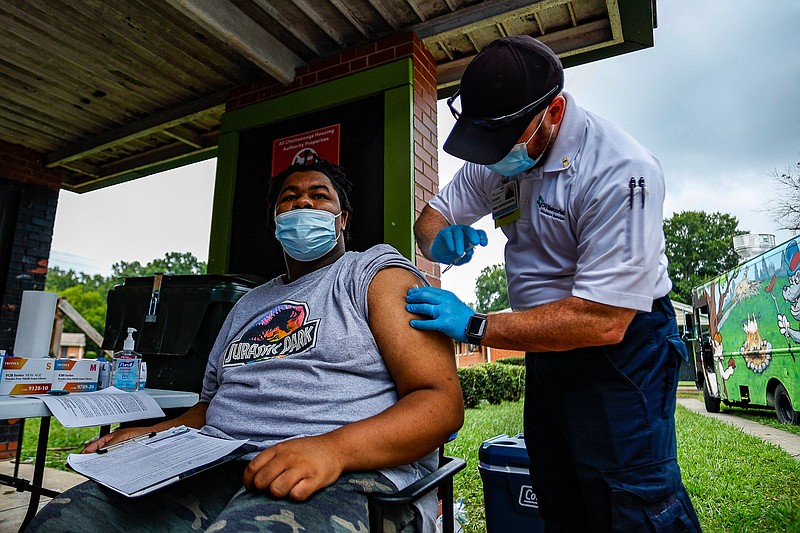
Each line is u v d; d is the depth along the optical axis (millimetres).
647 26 2840
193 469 848
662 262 1243
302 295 1278
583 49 3000
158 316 2184
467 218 1666
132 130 4066
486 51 1267
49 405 1297
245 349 1244
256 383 1139
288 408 1077
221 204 3262
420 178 2828
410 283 1201
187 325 2115
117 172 4844
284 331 1208
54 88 3600
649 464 1116
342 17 2850
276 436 1056
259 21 2912
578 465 1180
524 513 1756
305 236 1391
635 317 1172
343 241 1540
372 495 888
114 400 1473
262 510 791
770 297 5773
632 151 1155
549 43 3072
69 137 4375
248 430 1085
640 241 1069
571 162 1224
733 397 6852
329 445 882
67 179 5027
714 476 4094
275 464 844
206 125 4141
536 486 1375
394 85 2848
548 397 1293
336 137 2980
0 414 1213
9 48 3143
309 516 799
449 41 3145
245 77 3395
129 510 963
